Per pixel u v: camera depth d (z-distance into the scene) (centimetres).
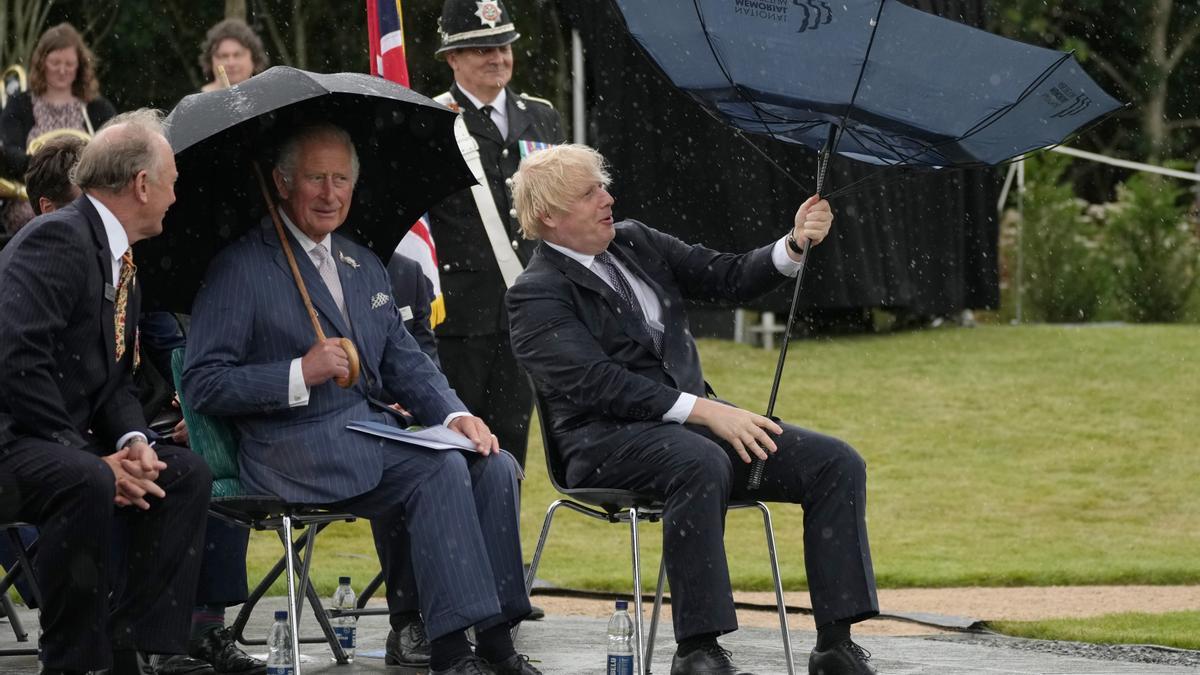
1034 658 1305
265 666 1183
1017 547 2244
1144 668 1249
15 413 1001
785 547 2264
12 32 4331
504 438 1564
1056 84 1081
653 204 2981
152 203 1055
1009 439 2958
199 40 4531
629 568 2041
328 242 1136
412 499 1059
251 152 1130
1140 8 5581
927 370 3422
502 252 1552
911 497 2586
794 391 3212
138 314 1098
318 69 4641
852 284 3228
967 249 3472
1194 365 3516
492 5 1562
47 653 992
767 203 3016
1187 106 5734
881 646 1384
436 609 1037
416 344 1170
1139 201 4375
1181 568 1997
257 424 1086
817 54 1092
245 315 1081
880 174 1169
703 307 3478
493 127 1577
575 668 1221
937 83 1088
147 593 1027
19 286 1008
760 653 1329
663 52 1120
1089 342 3744
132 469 1002
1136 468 2780
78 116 1897
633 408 1112
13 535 1203
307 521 1077
